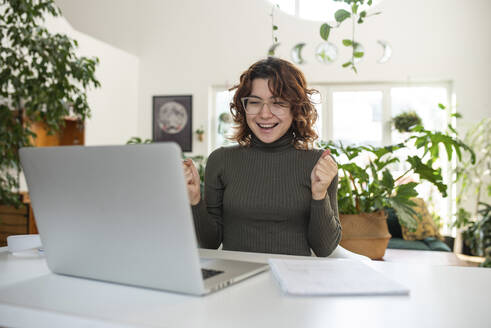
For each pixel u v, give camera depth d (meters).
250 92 1.45
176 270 0.67
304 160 1.47
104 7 5.98
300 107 1.45
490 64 4.93
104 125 5.14
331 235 1.30
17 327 0.62
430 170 2.26
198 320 0.57
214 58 5.66
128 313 0.59
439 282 0.78
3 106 2.88
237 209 1.43
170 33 5.79
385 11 5.17
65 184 0.73
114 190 0.68
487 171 4.42
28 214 3.85
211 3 5.67
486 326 0.56
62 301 0.65
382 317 0.59
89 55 4.85
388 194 2.24
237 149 1.58
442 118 5.17
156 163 0.63
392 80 5.16
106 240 0.72
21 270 0.87
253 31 5.55
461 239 4.58
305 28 5.40
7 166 2.95
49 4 2.99
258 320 0.57
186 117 5.70
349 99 5.38
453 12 5.02
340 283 0.72
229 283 0.74
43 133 4.72
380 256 1.99
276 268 0.81
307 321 0.57
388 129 5.27
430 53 5.07
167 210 0.65
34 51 2.87
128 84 5.64
